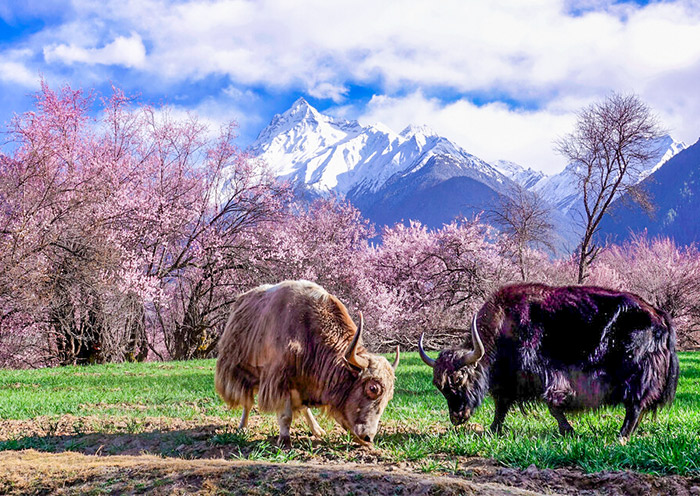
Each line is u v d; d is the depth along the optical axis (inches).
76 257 951.6
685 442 266.8
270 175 1327.5
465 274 1518.2
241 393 327.0
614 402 318.0
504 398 328.8
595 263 1937.7
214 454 299.9
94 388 582.9
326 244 1424.7
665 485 229.9
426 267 1558.8
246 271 1254.9
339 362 296.4
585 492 233.6
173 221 1165.1
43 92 1106.7
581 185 1533.0
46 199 935.0
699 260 1781.5
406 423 368.2
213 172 1298.0
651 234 7755.9
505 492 219.0
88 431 356.2
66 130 1101.1
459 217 1603.1
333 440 316.2
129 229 1133.7
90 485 233.9
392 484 224.2
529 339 322.0
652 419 331.9
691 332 1792.6
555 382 318.7
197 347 1311.5
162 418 384.8
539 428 335.6
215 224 1266.0
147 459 265.7
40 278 908.6
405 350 1482.5
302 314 305.1
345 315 310.0
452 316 1493.6
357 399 290.5
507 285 340.2
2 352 1128.2
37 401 479.5
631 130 1444.4
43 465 256.4
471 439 298.5
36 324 1096.8
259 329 316.5
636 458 254.5
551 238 1560.0
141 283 1060.5
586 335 320.2
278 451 286.2
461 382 312.8
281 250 1248.8
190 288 1325.0
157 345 1601.9
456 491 216.1
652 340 316.8
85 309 1023.0
